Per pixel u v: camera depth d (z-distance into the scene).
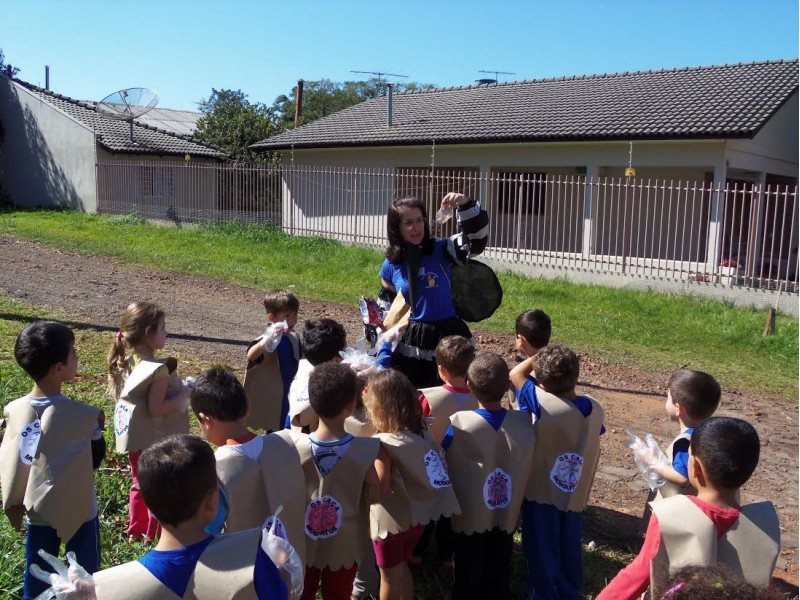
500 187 19.14
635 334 10.94
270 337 4.54
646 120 16.28
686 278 14.01
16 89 27.09
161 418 3.86
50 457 3.14
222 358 8.20
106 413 5.82
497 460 3.48
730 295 13.19
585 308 12.46
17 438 3.18
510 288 13.80
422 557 4.06
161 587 2.12
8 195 27.80
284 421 4.71
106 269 13.91
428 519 3.25
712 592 1.83
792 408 7.84
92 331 8.82
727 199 15.38
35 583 3.14
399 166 19.95
